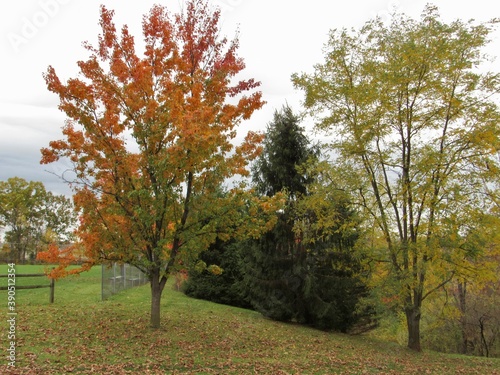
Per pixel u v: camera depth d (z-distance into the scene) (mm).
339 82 13922
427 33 12703
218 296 19766
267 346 11117
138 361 8266
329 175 13969
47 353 8094
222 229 10852
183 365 8359
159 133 10062
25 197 53062
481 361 12961
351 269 14734
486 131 11797
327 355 10844
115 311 12961
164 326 11688
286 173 16156
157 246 10109
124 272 18500
